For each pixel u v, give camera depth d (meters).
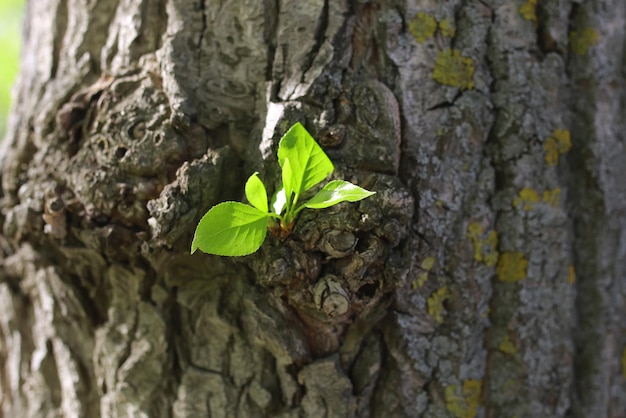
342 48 0.51
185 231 0.49
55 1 0.57
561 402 0.54
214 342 0.52
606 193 0.55
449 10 0.52
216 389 0.52
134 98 0.51
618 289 0.56
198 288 0.52
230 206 0.46
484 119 0.52
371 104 0.50
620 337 0.57
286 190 0.46
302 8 0.51
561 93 0.54
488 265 0.52
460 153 0.52
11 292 0.57
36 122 0.54
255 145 0.50
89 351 0.55
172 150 0.50
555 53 0.54
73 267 0.54
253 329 0.51
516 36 0.53
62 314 0.55
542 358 0.53
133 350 0.53
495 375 0.53
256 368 0.52
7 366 0.59
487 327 0.53
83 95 0.53
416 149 0.51
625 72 0.57
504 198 0.53
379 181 0.49
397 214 0.49
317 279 0.49
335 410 0.51
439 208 0.51
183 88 0.51
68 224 0.52
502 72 0.52
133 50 0.53
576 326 0.55
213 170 0.49
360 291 0.49
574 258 0.55
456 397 0.52
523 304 0.53
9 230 0.54
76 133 0.52
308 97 0.50
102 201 0.50
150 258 0.51
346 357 0.51
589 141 0.55
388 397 0.52
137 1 0.53
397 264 0.49
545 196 0.53
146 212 0.50
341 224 0.48
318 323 0.50
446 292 0.52
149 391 0.52
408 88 0.51
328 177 0.49
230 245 0.46
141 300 0.53
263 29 0.51
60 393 0.56
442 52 0.52
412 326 0.51
